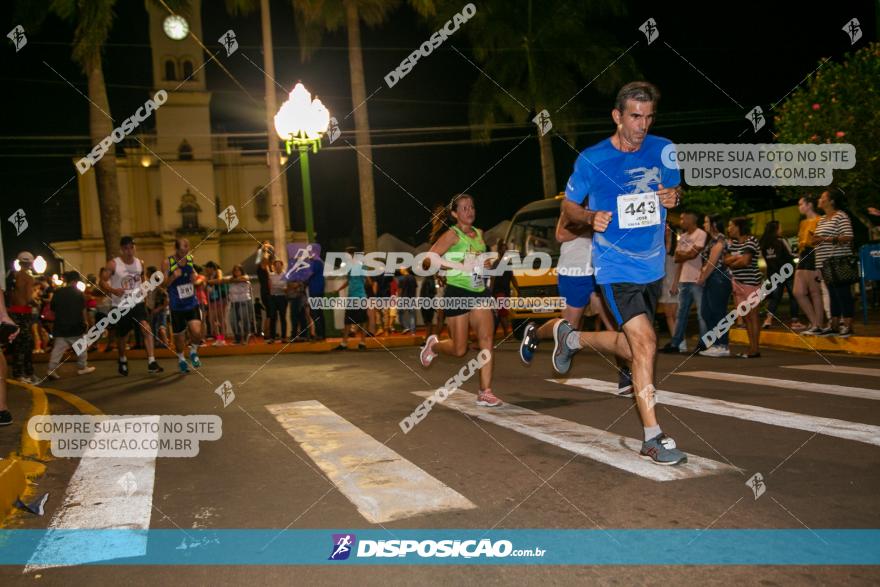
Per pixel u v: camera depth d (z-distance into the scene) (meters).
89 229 62.16
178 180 61.66
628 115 4.15
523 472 4.02
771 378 7.10
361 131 23.61
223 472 4.42
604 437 4.77
